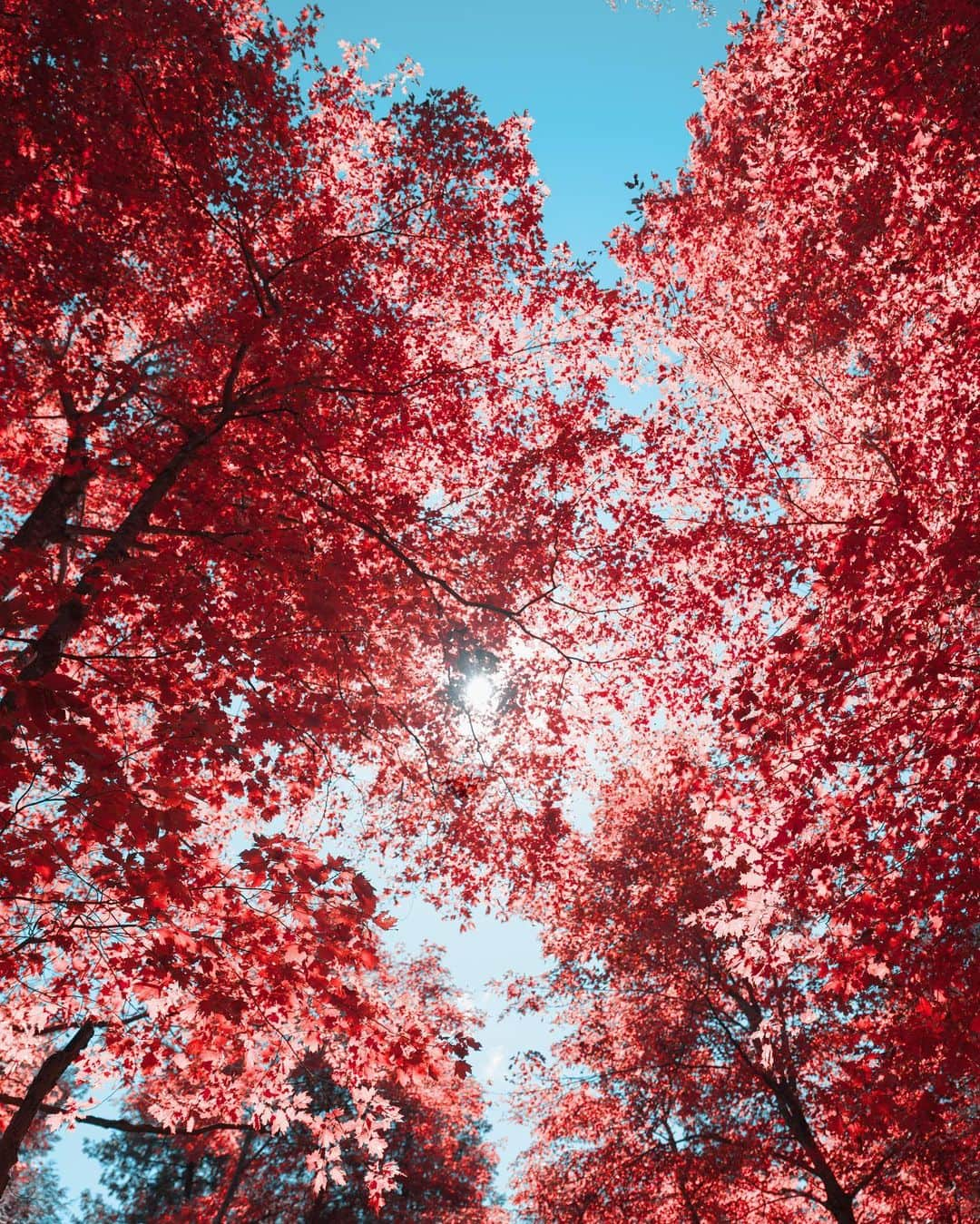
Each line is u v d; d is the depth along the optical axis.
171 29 7.84
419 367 11.08
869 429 11.63
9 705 4.32
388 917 5.57
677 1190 13.62
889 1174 11.91
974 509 7.60
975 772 6.20
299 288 9.21
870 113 8.70
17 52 7.32
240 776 7.07
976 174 8.51
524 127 9.92
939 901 5.95
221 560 7.55
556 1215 14.27
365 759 9.77
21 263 7.90
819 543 10.16
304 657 6.79
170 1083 9.23
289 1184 22.58
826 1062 12.38
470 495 11.78
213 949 5.46
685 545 11.74
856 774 7.10
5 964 5.61
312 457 9.34
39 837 4.36
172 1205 25.45
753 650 10.84
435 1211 23.36
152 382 9.54
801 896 6.88
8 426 8.43
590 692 11.98
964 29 6.76
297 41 9.98
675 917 14.09
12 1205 24.61
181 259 9.62
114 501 10.16
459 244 10.58
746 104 14.31
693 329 13.77
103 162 7.69
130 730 7.77
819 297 12.43
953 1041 5.50
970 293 9.55
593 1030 15.94
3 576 4.91
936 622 7.19
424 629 10.39
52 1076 8.17
